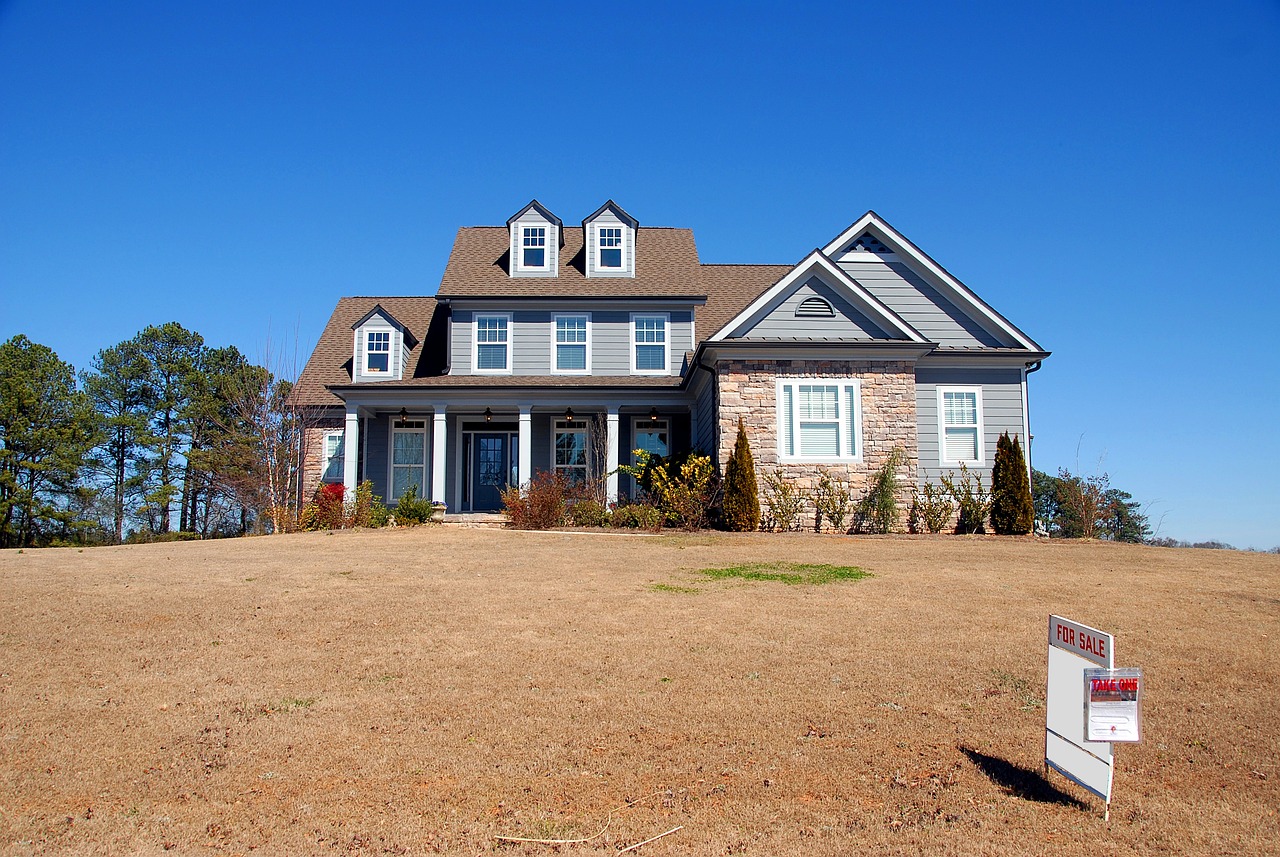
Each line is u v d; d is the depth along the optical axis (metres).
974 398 20.31
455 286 22.36
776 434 18.19
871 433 18.28
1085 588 10.73
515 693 6.51
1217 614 9.26
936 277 20.69
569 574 11.69
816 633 8.31
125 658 7.44
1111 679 4.49
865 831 4.39
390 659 7.43
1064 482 20.95
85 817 4.53
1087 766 4.64
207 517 37.50
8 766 5.16
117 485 39.69
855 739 5.61
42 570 11.95
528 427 21.34
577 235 25.31
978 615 9.12
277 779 5.00
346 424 21.30
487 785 4.93
